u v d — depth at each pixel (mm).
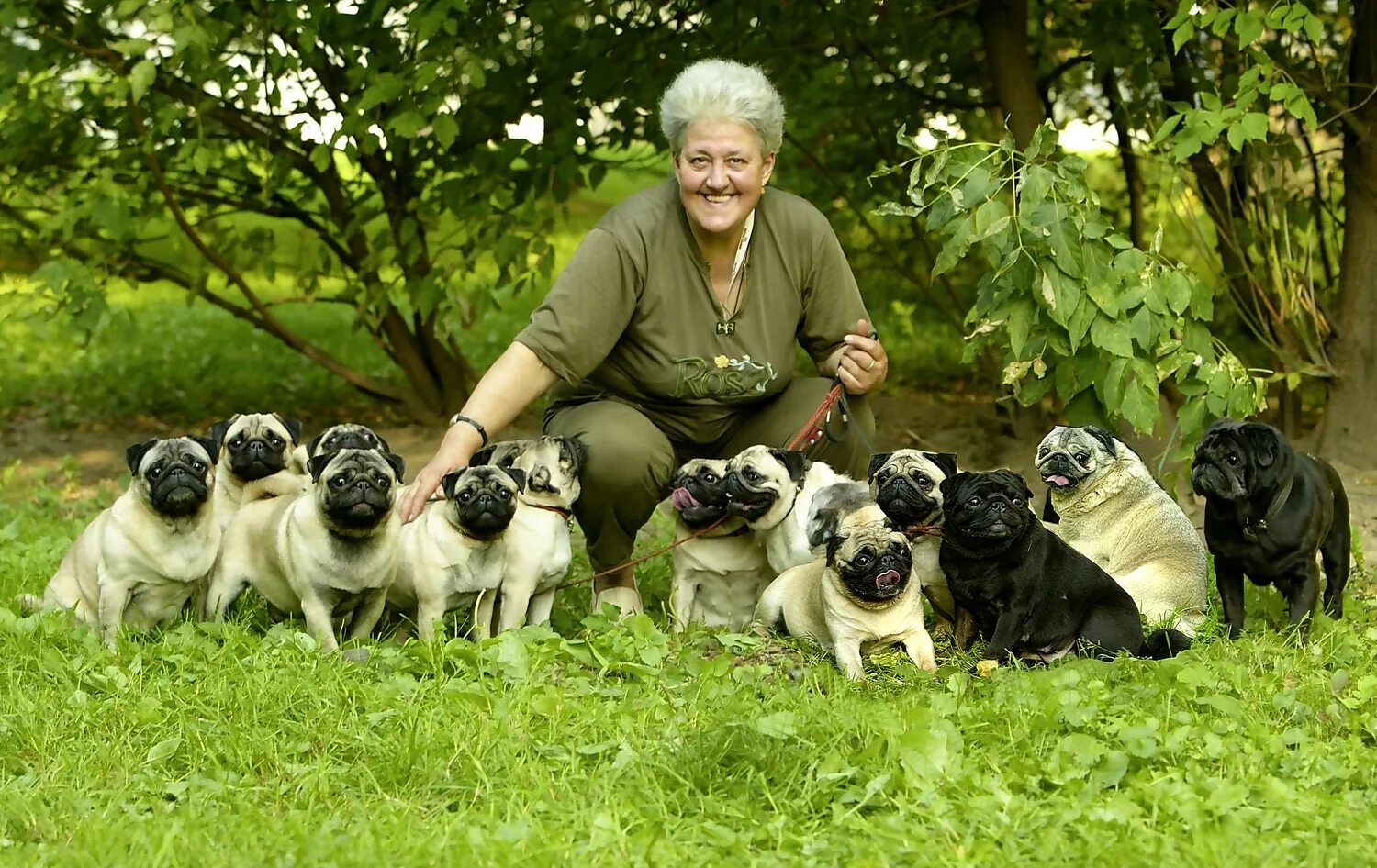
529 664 4363
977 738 3803
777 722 3688
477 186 7895
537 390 5023
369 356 12289
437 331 7992
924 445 8641
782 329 5254
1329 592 5258
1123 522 5398
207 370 11602
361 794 3553
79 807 3451
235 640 4578
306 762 3789
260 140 8602
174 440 4855
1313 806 3336
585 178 8695
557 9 7621
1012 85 7910
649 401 5371
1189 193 8523
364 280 8836
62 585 5094
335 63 8102
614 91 7934
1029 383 5848
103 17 7820
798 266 5215
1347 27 8305
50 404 10570
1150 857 3070
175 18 6844
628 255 5027
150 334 13508
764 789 3459
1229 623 5027
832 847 3193
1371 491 6984
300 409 10398
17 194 9195
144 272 9047
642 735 3865
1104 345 5477
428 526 4918
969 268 9641
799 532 5199
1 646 4574
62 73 8188
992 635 4805
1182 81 7828
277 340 13094
